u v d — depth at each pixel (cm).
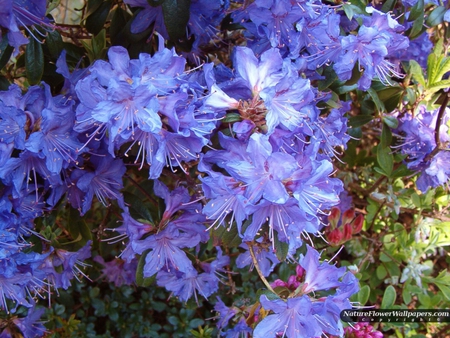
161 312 57
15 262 33
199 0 36
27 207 35
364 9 37
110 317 52
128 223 35
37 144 30
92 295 53
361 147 60
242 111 30
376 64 36
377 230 55
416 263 52
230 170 28
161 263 35
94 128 33
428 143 45
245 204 28
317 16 35
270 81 30
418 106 46
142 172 40
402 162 49
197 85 30
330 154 41
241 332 41
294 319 30
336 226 46
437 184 45
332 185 30
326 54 36
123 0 37
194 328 53
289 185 29
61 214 42
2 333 42
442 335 54
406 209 53
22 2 32
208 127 29
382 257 53
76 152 32
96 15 38
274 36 35
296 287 36
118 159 35
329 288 33
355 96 51
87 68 35
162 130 29
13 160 31
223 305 44
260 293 34
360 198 56
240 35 42
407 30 43
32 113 32
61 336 50
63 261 38
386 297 48
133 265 48
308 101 31
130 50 38
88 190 35
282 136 30
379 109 44
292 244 31
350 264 54
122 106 27
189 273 36
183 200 35
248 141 30
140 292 56
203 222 35
